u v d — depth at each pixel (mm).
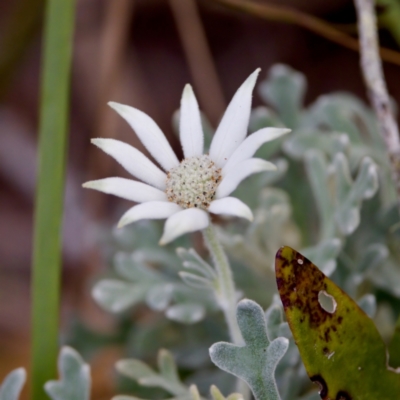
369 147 577
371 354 462
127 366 521
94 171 688
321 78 791
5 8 809
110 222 651
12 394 492
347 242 558
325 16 777
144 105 800
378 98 534
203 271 485
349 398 461
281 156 624
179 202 467
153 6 840
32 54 832
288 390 515
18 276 739
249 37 822
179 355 569
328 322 458
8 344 671
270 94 603
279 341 462
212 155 475
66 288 724
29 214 774
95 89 812
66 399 501
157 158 479
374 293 557
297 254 455
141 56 828
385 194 562
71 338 594
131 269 566
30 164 787
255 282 569
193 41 693
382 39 736
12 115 806
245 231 583
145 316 619
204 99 699
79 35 816
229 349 464
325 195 548
